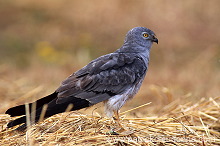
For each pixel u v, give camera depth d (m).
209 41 20.38
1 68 17.56
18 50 20.45
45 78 16.34
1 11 24.11
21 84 14.70
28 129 8.96
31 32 22.19
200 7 22.78
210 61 18.02
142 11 22.72
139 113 12.52
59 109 9.21
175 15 22.14
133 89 10.44
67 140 8.91
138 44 11.07
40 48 20.23
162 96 13.68
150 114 12.32
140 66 10.52
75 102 9.53
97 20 22.92
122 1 23.67
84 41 21.02
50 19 23.48
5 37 21.58
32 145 8.47
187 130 9.85
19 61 19.22
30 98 13.17
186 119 10.63
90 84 9.80
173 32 21.23
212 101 12.16
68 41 21.28
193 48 19.78
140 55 10.90
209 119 11.12
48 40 21.47
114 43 20.95
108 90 9.98
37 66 18.50
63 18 23.50
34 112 8.91
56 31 22.30
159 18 22.16
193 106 11.65
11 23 23.09
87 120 9.86
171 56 18.72
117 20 22.64
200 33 21.11
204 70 16.98
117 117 10.16
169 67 17.84
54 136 8.98
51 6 24.70
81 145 8.67
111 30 21.98
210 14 22.39
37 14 23.91
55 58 19.33
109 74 10.03
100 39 21.36
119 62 10.28
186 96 13.02
